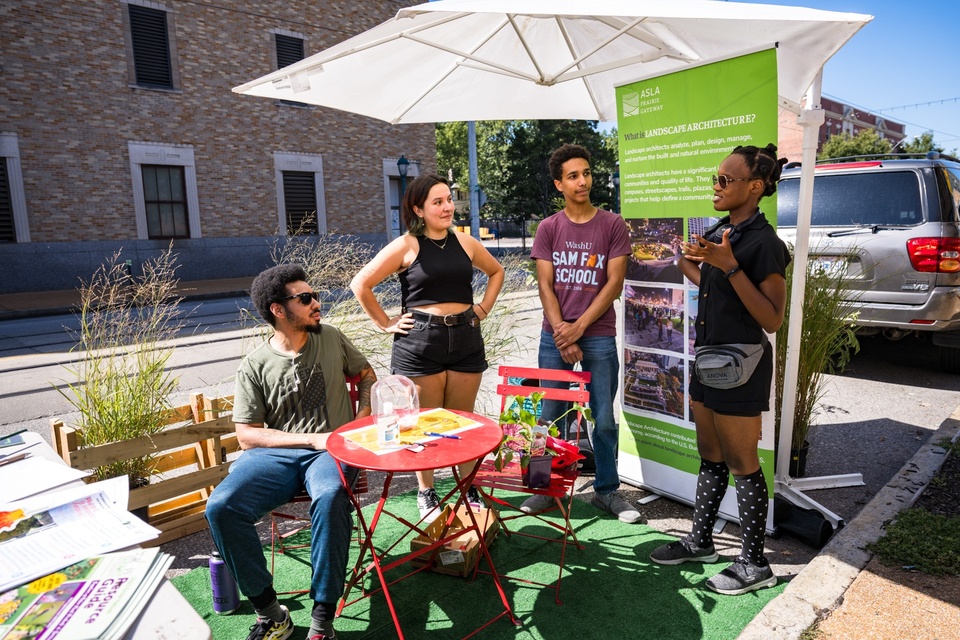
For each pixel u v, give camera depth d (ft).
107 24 50.85
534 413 10.08
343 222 67.72
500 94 15.28
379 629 8.47
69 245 50.29
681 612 8.71
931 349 25.04
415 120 15.61
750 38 10.99
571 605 8.91
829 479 12.66
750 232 8.44
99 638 4.16
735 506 11.25
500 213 115.75
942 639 7.76
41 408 19.53
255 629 8.22
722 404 8.75
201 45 56.13
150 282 15.81
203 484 11.37
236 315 37.83
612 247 11.41
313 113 64.13
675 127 11.09
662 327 11.95
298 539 11.20
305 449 9.14
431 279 10.84
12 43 46.80
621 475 13.25
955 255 18.12
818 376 12.81
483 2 8.91
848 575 9.21
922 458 13.56
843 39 9.74
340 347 10.18
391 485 13.46
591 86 15.26
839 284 13.04
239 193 59.82
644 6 8.92
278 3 60.44
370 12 67.46
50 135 49.08
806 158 10.57
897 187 19.34
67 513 6.17
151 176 54.95
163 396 12.14
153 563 5.16
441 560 9.70
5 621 4.36
